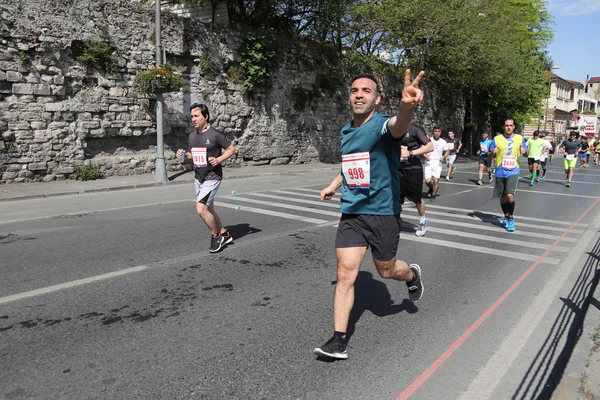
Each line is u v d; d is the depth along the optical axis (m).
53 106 13.43
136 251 6.34
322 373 3.26
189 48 16.84
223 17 19.67
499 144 8.00
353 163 3.38
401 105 2.93
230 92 18.44
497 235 7.71
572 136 15.01
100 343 3.64
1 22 12.19
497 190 8.12
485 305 4.62
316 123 22.44
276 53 19.89
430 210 10.00
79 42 13.87
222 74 18.06
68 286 4.93
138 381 3.09
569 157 15.12
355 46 23.22
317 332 3.90
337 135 23.73
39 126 13.21
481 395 3.05
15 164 12.82
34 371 3.20
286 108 20.83
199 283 5.08
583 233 7.99
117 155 15.28
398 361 3.47
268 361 3.40
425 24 22.41
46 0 13.02
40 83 13.10
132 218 8.63
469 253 6.57
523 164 26.75
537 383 3.20
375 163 3.35
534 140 15.47
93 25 14.10
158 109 14.23
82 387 3.01
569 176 15.26
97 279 5.17
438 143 11.20
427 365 3.43
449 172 16.44
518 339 3.89
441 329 4.05
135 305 4.43
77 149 14.09
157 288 4.91
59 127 13.62
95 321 4.05
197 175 6.14
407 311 4.43
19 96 12.77
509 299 4.80
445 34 23.73
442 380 3.23
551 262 6.19
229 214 9.14
